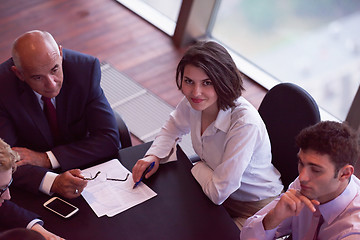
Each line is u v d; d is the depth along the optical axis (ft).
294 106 8.34
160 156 8.24
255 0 14.42
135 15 16.62
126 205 7.41
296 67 14.24
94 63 8.80
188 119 8.63
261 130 7.98
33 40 7.60
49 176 7.60
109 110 8.92
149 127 13.06
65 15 16.17
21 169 7.71
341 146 5.91
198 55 7.29
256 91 14.48
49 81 7.82
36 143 8.71
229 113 7.95
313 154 6.01
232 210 8.68
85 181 7.39
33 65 7.59
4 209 7.07
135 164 8.04
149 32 16.05
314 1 13.28
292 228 7.43
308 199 6.46
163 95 14.01
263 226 6.96
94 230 7.04
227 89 7.51
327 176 6.05
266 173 8.49
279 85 8.56
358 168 12.10
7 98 8.23
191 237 7.07
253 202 8.59
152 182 7.84
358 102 12.09
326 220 6.64
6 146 6.37
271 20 14.30
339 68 13.42
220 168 7.70
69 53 8.70
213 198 7.60
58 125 8.80
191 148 12.70
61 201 7.39
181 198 7.63
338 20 13.05
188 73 7.43
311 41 13.73
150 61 14.99
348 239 6.29
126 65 14.75
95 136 8.63
